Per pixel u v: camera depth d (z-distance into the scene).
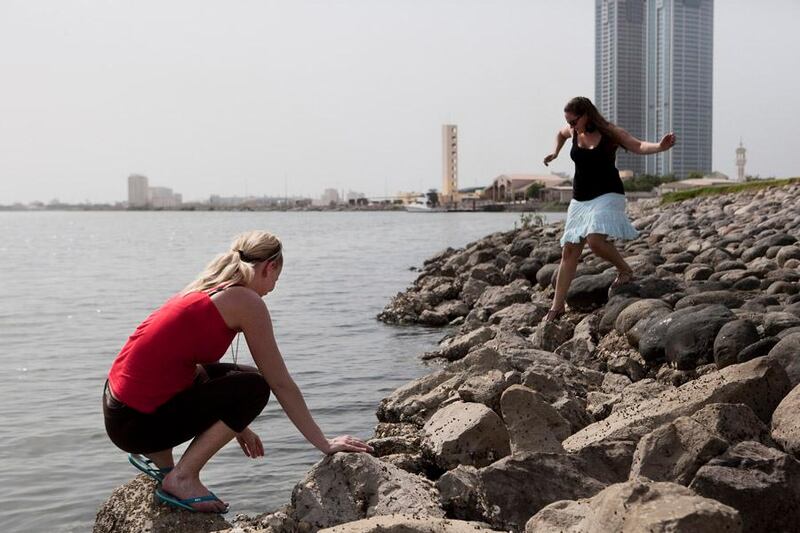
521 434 4.98
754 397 4.80
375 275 24.66
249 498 5.66
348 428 7.33
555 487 4.24
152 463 4.72
